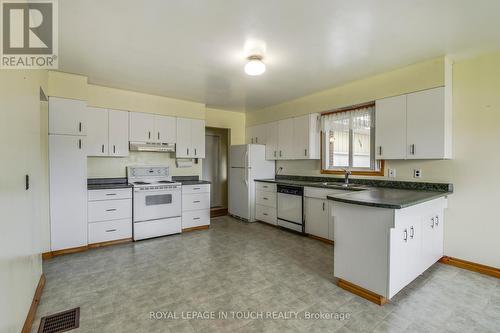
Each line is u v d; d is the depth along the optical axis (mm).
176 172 4793
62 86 3213
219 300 2170
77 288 2371
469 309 2029
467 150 2797
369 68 3111
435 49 2596
